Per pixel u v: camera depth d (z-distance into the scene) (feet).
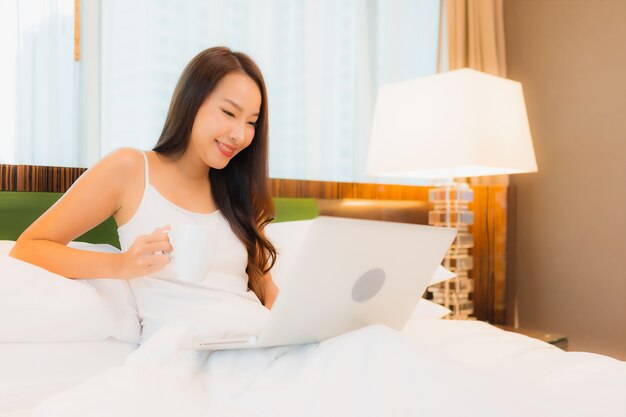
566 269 8.54
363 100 7.62
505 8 9.32
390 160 6.59
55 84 5.07
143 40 5.63
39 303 3.09
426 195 8.12
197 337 2.91
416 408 2.11
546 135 8.80
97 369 3.23
